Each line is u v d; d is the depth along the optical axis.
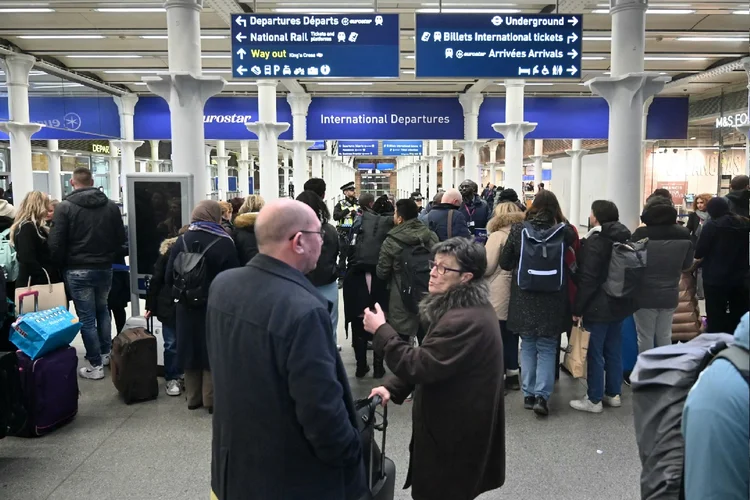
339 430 1.77
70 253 5.06
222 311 1.87
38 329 4.03
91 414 4.50
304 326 1.75
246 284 1.86
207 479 3.47
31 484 3.41
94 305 5.25
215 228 4.40
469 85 15.93
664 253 4.58
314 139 15.95
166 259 4.87
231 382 1.83
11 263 5.09
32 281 5.08
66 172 22.38
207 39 11.77
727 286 5.09
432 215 5.84
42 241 5.08
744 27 10.87
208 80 5.80
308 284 1.88
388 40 6.43
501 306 4.76
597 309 4.28
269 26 6.39
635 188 5.75
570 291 4.37
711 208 5.12
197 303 4.23
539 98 16.00
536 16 6.44
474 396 2.31
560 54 6.48
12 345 4.68
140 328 5.02
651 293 4.64
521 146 12.67
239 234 4.80
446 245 2.43
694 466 1.21
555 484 3.42
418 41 6.43
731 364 1.21
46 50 12.59
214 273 4.35
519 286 4.24
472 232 8.14
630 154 5.71
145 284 5.56
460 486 2.35
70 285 5.11
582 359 4.45
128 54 12.99
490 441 2.39
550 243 4.16
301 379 1.72
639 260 4.16
